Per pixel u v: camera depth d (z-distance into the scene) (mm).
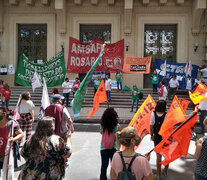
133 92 11531
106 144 3809
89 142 6859
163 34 17078
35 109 12328
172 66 15742
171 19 16531
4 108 3855
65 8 16688
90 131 8250
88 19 16891
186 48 16500
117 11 16750
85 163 5215
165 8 16516
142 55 16703
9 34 17234
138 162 2383
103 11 16812
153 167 5020
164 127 4281
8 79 17172
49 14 17000
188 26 16500
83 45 16594
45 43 17531
